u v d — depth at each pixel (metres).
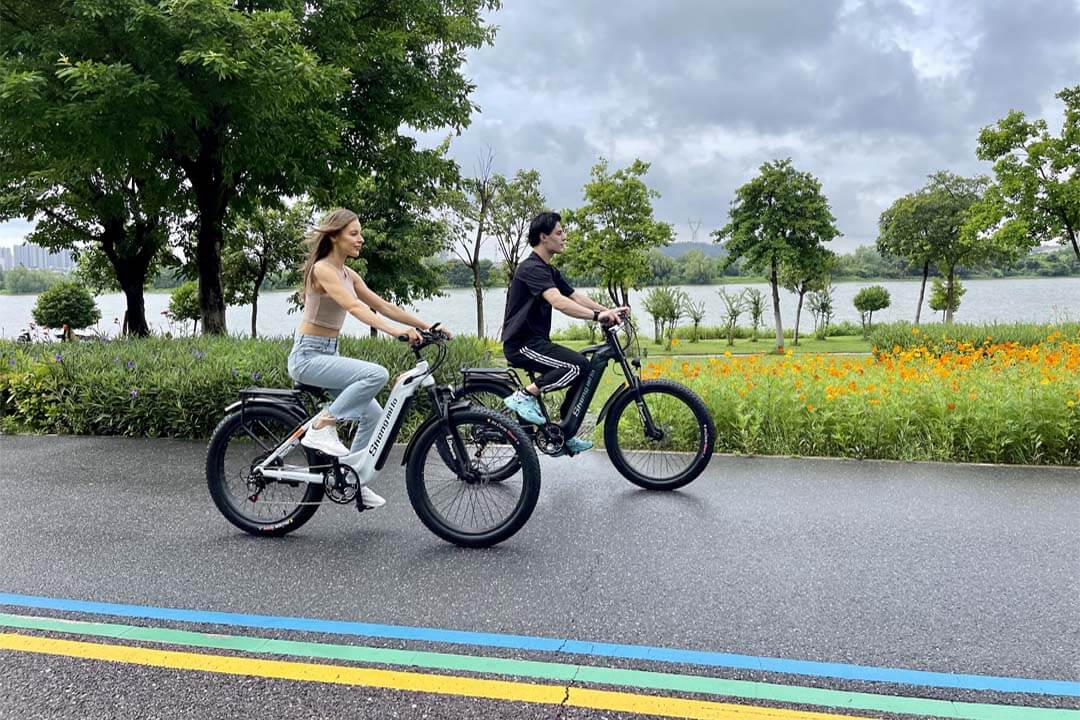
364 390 4.23
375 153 16.06
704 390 7.02
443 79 16.28
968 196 32.88
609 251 29.86
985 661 2.83
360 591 3.60
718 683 2.70
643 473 5.70
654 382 5.30
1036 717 2.47
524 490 4.12
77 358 8.34
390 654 2.96
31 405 7.84
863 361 9.63
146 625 3.26
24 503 5.16
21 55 10.27
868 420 6.40
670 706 2.56
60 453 6.77
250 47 10.23
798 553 3.98
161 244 22.69
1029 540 4.13
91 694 2.70
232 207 15.36
